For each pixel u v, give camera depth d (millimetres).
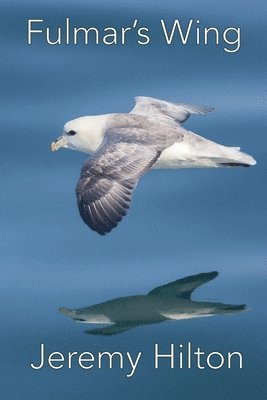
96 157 13320
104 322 13914
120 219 12688
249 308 14156
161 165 14727
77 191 13023
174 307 14164
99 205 12859
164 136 14266
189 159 14484
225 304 14219
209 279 14758
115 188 12945
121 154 13406
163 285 14648
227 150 14672
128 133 14125
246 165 14625
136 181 13094
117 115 15023
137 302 14312
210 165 14703
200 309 14133
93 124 14969
